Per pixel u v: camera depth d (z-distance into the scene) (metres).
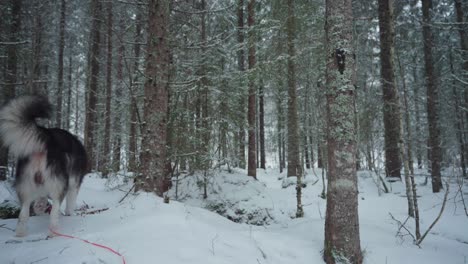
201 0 10.49
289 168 13.94
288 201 10.37
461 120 16.78
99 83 17.22
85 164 5.86
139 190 5.82
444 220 8.10
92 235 3.99
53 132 5.09
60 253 3.41
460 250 5.53
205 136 8.93
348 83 4.48
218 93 9.38
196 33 9.42
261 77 9.92
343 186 4.33
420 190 12.60
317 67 9.53
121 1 8.12
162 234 4.06
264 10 12.05
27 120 4.30
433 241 6.06
